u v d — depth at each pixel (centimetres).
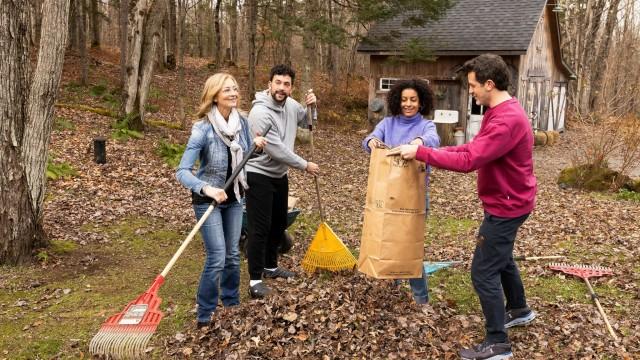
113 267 549
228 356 355
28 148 539
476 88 333
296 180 1059
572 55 2552
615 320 425
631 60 2586
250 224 457
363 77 2906
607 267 556
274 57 3045
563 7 1941
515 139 323
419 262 385
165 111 1712
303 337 374
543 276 529
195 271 543
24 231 544
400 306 422
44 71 534
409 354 362
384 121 422
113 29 4016
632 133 1059
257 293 453
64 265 546
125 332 324
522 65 1680
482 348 354
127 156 1064
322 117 1909
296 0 1677
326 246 510
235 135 384
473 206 872
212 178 384
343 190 982
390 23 1848
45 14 527
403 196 373
